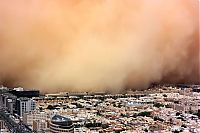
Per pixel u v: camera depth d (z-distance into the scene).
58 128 120.00
